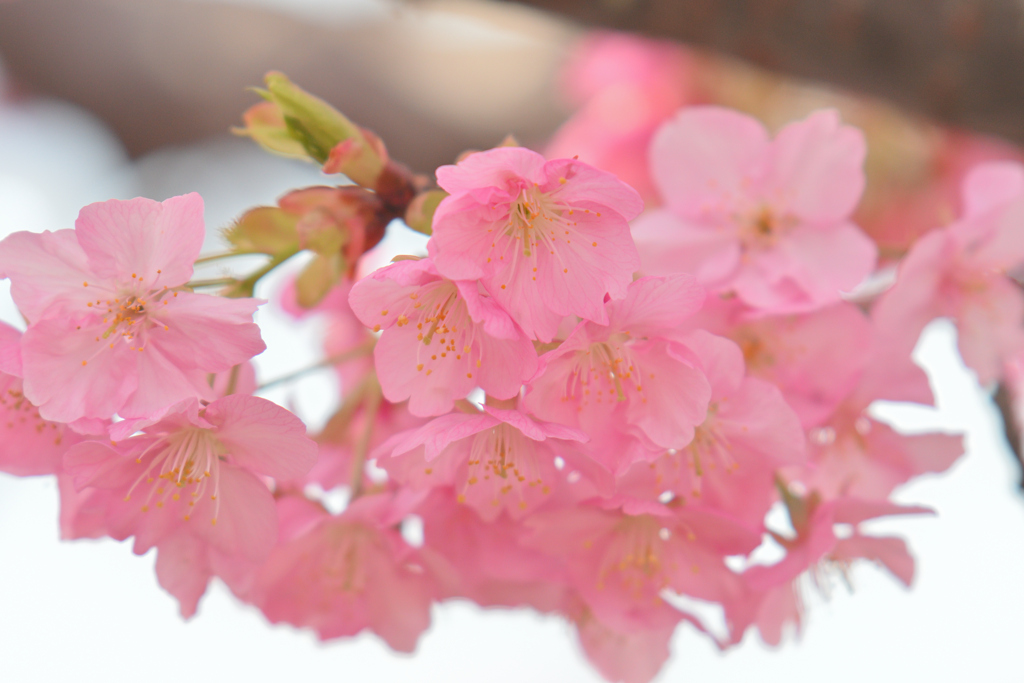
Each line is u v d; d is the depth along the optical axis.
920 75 0.35
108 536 0.33
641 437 0.31
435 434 0.31
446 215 0.30
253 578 0.33
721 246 0.35
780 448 0.32
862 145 0.35
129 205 0.31
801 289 0.34
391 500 0.33
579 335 0.31
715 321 0.34
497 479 0.32
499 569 0.33
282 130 0.33
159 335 0.31
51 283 0.31
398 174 0.32
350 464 0.35
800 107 0.45
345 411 0.35
